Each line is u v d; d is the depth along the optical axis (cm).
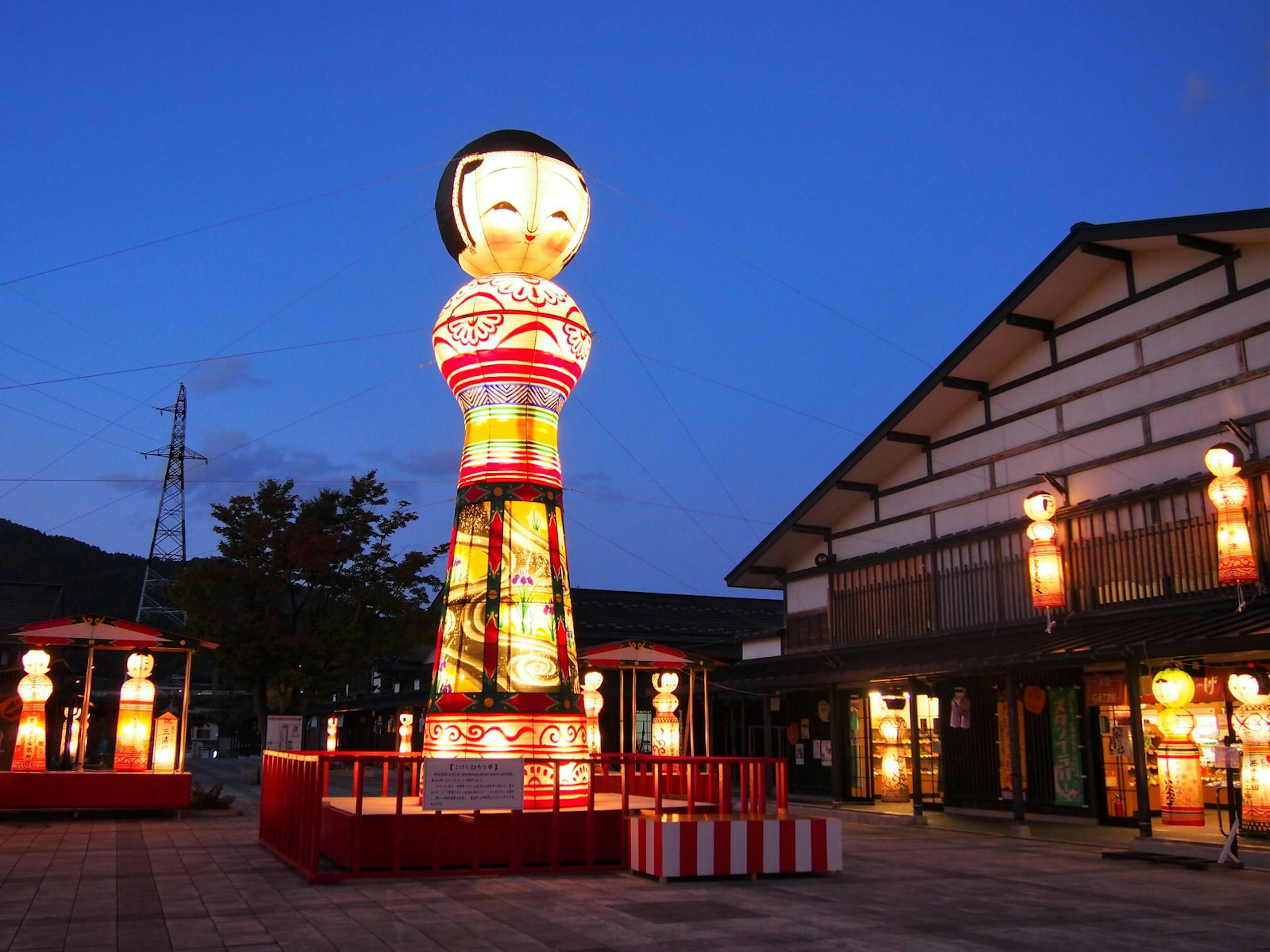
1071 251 1600
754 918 742
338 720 4606
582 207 1192
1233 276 1452
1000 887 919
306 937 663
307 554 2698
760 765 1016
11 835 1355
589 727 1655
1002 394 1861
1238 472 1338
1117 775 1508
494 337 1142
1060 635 1522
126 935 668
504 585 1102
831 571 2256
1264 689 1167
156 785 1620
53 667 2545
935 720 1922
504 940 654
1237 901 844
